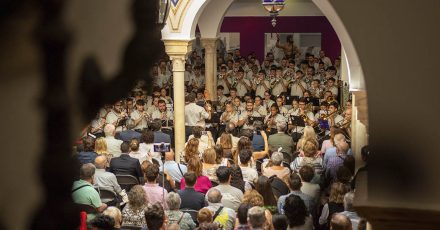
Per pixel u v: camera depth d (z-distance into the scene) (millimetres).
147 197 9547
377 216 4527
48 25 4594
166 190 10312
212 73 20891
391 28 4598
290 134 16453
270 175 10852
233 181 10352
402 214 4516
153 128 14625
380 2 4586
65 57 4777
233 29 26656
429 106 4590
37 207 4824
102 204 9570
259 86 21875
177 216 8875
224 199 9719
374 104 4645
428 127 4594
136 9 6176
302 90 21500
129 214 9211
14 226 4766
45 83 4703
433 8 4531
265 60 24219
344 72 19328
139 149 12781
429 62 4578
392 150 4582
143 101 17562
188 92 20703
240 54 26641
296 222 8461
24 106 4668
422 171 4531
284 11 26188
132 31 5934
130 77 6250
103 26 5395
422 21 4562
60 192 4957
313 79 21609
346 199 8523
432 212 4477
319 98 20438
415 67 4598
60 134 4832
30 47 4508
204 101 18812
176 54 16641
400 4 4570
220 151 11680
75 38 4957
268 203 9602
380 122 4621
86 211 9258
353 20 4617
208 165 11312
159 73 22531
